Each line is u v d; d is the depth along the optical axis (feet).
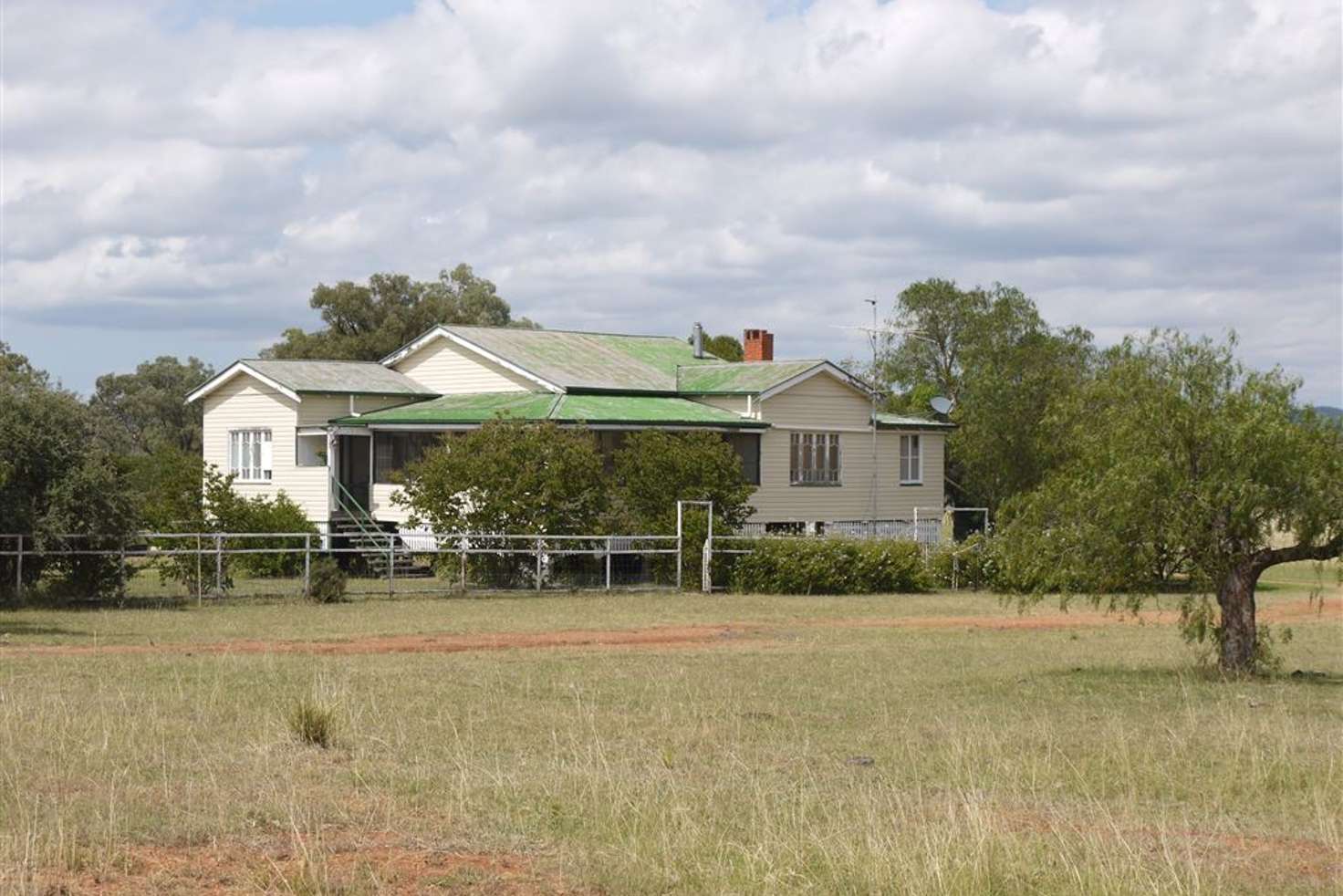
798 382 177.99
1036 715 65.51
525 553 140.97
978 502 208.03
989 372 199.21
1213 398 78.28
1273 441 76.02
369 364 185.88
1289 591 166.71
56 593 120.88
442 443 161.68
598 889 35.65
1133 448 78.38
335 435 165.78
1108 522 78.79
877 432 189.06
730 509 156.76
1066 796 47.98
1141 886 35.58
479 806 43.78
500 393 176.24
